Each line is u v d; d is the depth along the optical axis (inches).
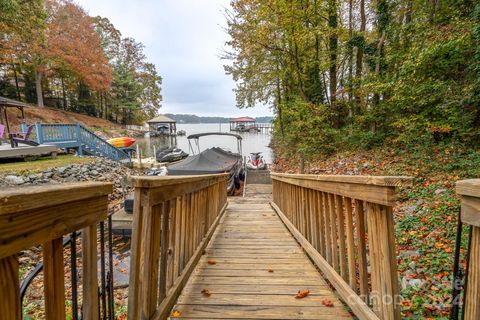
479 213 32.4
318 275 98.7
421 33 248.8
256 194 357.7
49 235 29.1
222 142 1301.7
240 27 446.0
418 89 236.2
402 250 125.4
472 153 205.5
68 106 1360.7
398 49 308.2
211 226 149.3
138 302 54.6
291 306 77.7
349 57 435.8
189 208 99.6
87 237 38.4
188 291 86.5
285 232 157.1
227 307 77.1
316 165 354.6
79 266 152.9
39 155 392.2
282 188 192.5
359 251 67.4
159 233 65.3
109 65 1322.6
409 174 210.4
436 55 226.1
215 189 170.7
